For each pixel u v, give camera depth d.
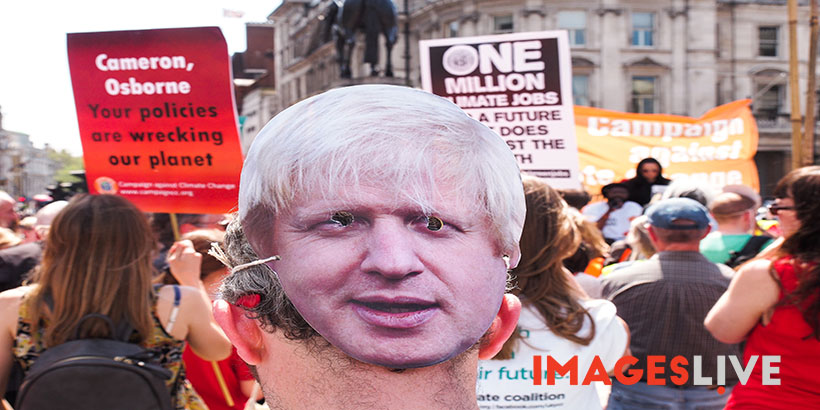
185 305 1.90
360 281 0.52
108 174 3.17
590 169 5.72
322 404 0.56
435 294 0.53
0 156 49.09
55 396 1.67
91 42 3.13
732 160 5.59
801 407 1.74
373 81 16.59
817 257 1.71
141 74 3.08
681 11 22.73
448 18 23.75
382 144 0.52
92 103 3.16
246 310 0.59
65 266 1.77
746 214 3.09
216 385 2.18
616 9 22.64
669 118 5.67
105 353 1.72
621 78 22.86
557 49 3.89
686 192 3.54
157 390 1.76
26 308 1.80
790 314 1.74
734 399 1.92
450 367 0.56
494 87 4.02
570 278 1.82
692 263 2.18
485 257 0.54
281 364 0.58
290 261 0.53
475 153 0.54
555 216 1.74
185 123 3.07
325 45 26.73
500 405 1.69
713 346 2.12
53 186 12.07
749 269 1.83
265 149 0.54
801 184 1.78
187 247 2.29
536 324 1.68
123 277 1.80
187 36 3.02
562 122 3.93
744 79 23.66
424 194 0.52
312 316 0.53
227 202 3.04
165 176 3.10
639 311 2.18
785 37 23.67
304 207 0.53
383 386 0.55
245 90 37.19
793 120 6.59
